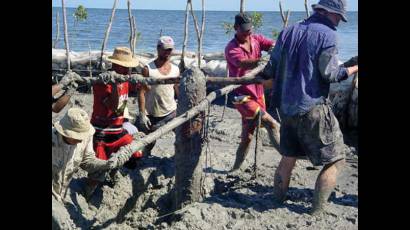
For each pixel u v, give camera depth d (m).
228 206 5.77
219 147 8.27
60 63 12.70
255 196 6.14
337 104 9.27
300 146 5.64
